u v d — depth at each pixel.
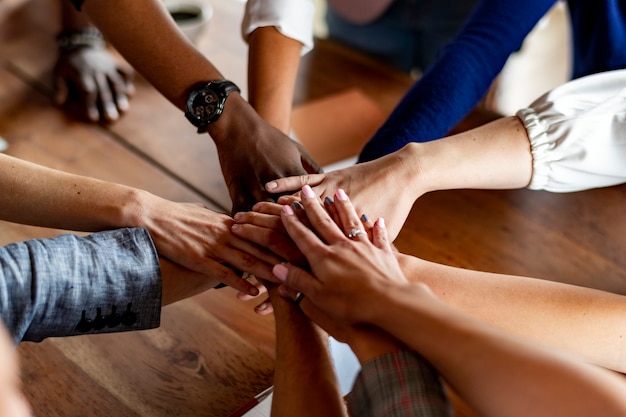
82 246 0.83
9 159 0.91
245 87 1.28
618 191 1.10
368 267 0.76
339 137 1.19
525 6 1.10
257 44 1.08
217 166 1.13
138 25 1.04
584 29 1.19
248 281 0.90
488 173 0.99
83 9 1.07
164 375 0.85
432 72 1.09
